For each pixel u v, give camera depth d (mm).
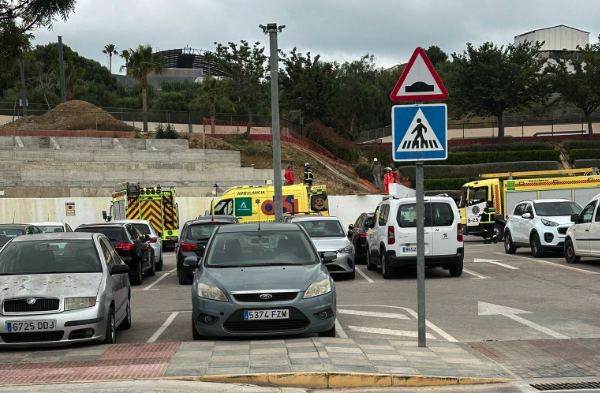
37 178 43438
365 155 60625
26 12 10117
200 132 57594
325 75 60938
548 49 91625
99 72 96438
